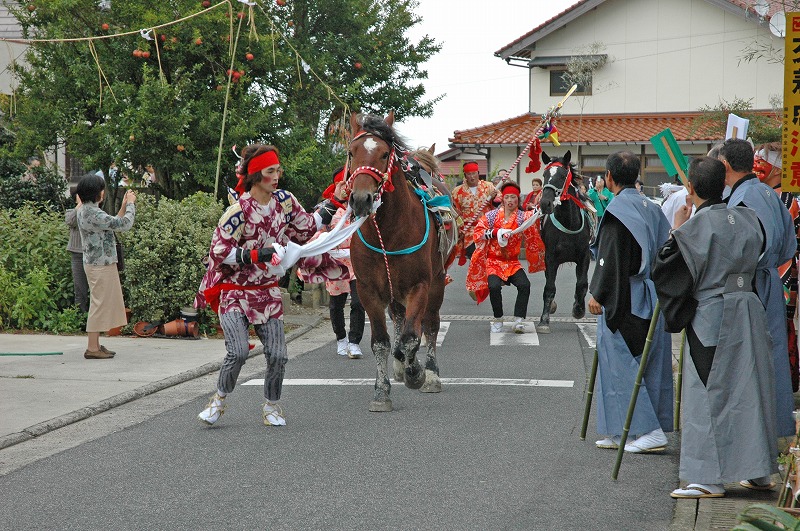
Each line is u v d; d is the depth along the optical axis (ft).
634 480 18.67
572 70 96.32
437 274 26.73
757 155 24.21
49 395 26.27
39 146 49.01
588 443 21.48
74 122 47.83
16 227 40.83
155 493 17.94
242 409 25.30
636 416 20.34
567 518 16.42
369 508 16.94
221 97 47.03
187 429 23.04
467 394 27.04
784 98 18.66
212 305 22.88
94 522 16.35
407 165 24.61
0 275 38.58
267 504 17.22
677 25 98.68
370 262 23.99
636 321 20.27
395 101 61.72
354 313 33.94
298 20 58.34
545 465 19.71
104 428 23.31
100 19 47.73
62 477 19.04
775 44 95.61
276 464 19.86
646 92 100.12
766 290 18.63
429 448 21.06
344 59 59.72
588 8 99.14
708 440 17.04
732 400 16.93
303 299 47.80
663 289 17.34
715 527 15.76
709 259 16.99
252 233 21.91
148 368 30.55
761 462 16.72
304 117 54.08
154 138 45.62
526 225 38.37
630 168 20.25
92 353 32.24
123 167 46.73
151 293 37.40
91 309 32.07
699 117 90.07
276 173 21.74
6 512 16.92
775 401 17.98
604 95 100.89
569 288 58.90
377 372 25.00
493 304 39.42
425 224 24.40
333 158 52.90
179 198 49.16
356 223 22.35
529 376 29.86
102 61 46.91
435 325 27.53
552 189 38.24
